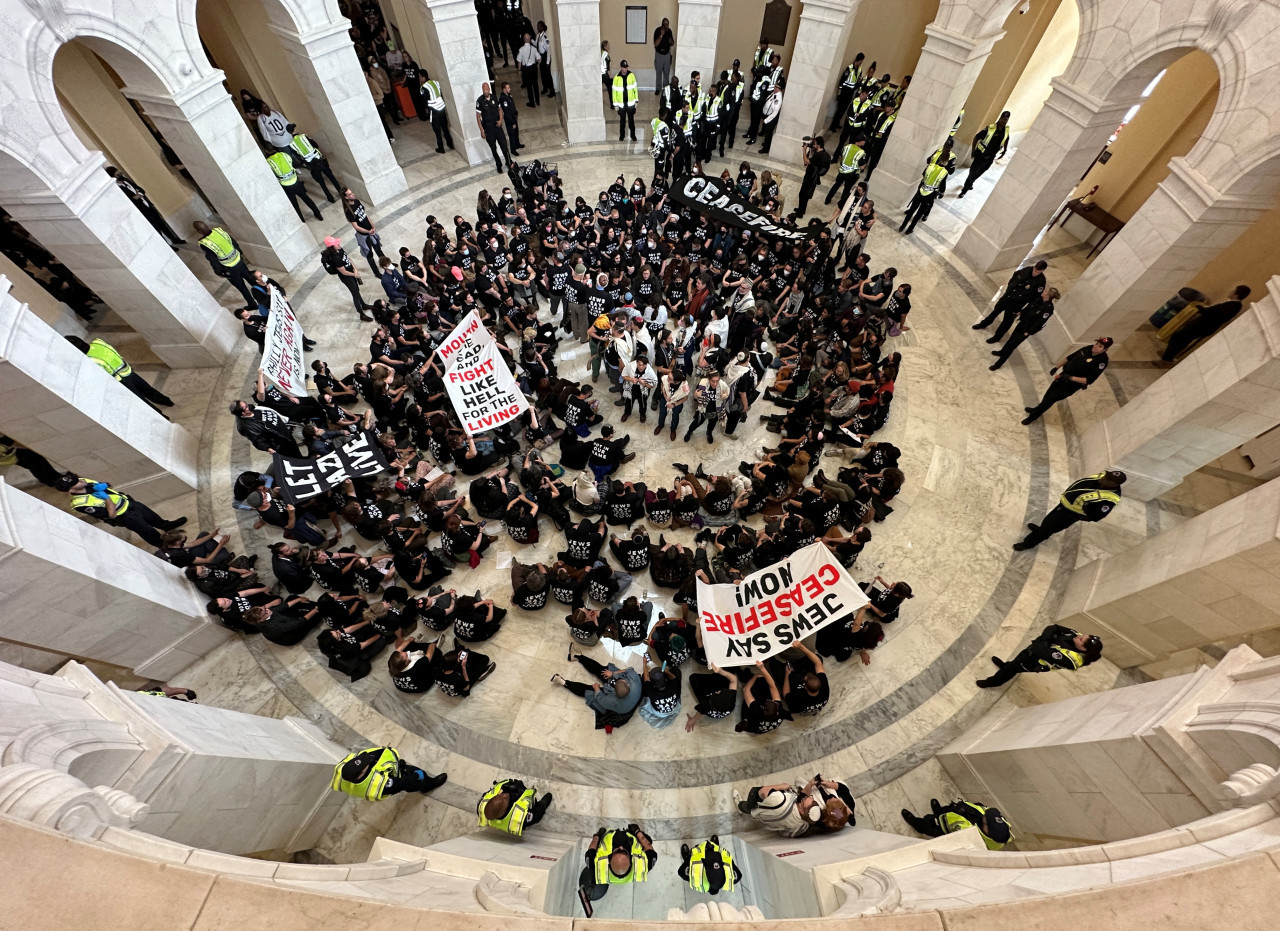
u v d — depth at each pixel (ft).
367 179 45.34
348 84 41.04
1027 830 18.70
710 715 21.20
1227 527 19.19
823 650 23.57
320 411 30.99
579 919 8.14
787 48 53.47
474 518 28.32
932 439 31.83
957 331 37.58
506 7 57.82
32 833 7.83
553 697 23.20
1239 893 7.86
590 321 34.04
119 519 24.99
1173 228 28.81
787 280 35.86
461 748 21.97
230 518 28.73
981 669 24.02
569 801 20.76
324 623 25.13
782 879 15.57
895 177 46.01
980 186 48.52
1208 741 13.28
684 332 31.48
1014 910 8.05
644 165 50.08
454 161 50.72
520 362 33.01
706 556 24.90
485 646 24.48
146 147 39.55
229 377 34.76
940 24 38.70
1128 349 35.63
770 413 33.24
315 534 26.55
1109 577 23.86
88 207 27.53
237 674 23.97
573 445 28.68
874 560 27.27
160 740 14.01
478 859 15.42
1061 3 42.06
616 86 48.55
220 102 33.96
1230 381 23.56
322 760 19.76
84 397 25.13
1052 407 33.24
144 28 29.27
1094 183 42.60
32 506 18.81
